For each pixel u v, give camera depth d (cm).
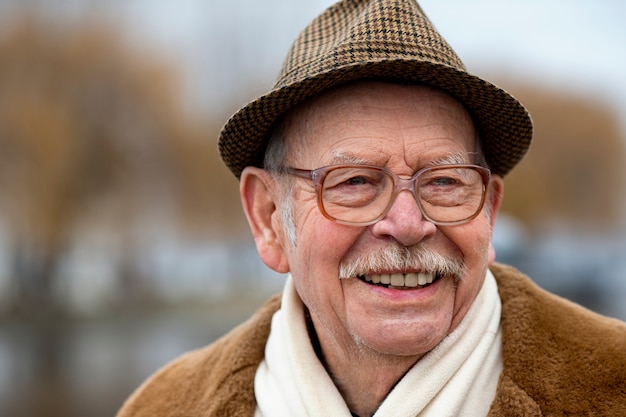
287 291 197
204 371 213
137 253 2217
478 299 178
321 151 171
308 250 173
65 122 1947
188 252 2845
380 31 164
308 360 185
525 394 166
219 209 2259
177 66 2189
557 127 3503
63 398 927
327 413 179
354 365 180
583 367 168
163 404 214
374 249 165
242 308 2181
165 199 2175
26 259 1948
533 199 2875
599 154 3566
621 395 163
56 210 1920
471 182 171
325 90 171
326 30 180
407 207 161
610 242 3734
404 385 169
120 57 2053
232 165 202
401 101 167
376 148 164
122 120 2042
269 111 178
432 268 163
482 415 169
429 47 164
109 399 916
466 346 170
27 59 1919
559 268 1791
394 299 163
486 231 172
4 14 1956
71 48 1981
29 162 1889
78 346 1430
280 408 186
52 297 1952
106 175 2023
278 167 186
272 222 194
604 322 179
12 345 1473
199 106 2294
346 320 171
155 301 2209
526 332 176
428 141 166
